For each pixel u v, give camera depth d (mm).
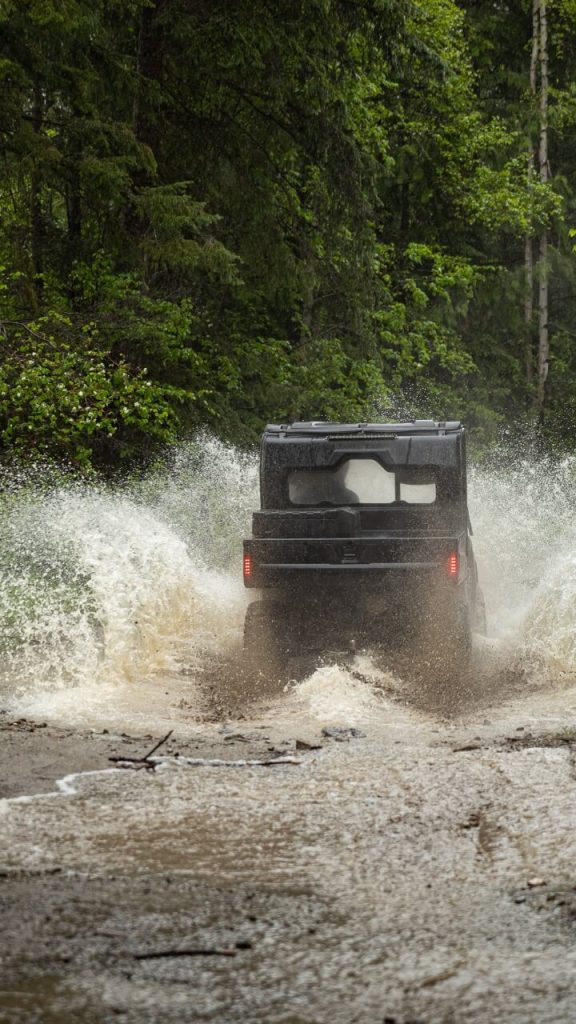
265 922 4504
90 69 21109
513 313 39938
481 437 35812
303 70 23641
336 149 24828
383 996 3822
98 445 21453
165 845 5570
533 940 4309
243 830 5836
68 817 6043
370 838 5699
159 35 23156
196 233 22688
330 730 8680
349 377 27578
